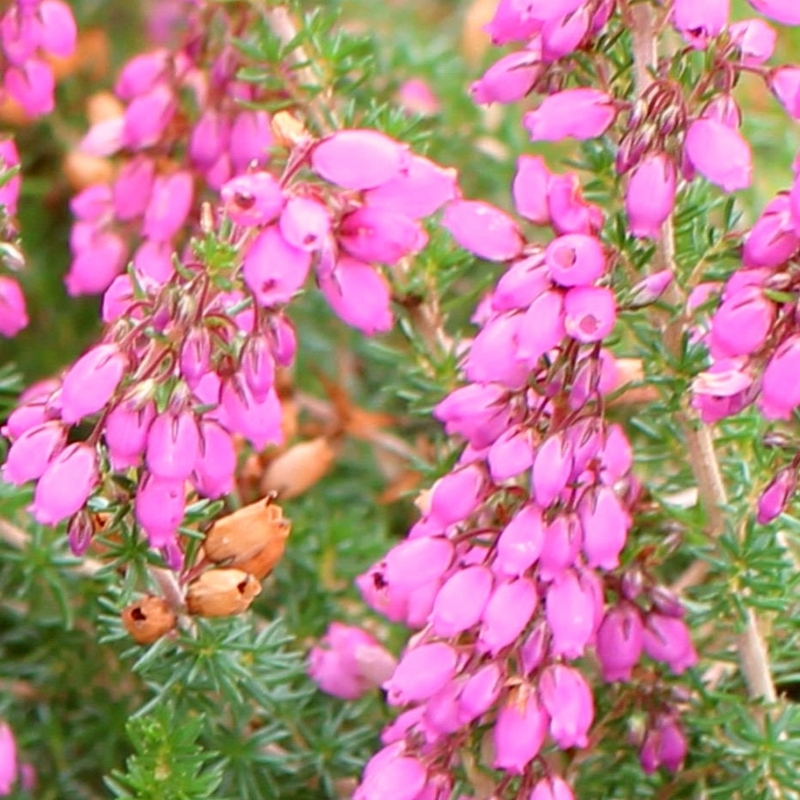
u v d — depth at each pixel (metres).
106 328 0.25
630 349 0.28
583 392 0.25
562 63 0.26
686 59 0.26
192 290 0.24
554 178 0.25
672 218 0.26
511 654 0.25
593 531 0.25
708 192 0.28
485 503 0.25
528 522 0.25
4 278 0.28
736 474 0.27
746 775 0.27
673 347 0.26
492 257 0.25
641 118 0.25
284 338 0.24
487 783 0.26
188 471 0.24
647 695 0.27
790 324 0.24
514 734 0.25
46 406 0.25
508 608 0.25
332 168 0.24
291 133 0.26
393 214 0.24
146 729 0.26
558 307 0.24
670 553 0.27
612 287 0.25
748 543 0.27
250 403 0.25
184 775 0.26
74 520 0.25
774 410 0.24
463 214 0.25
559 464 0.25
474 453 0.25
